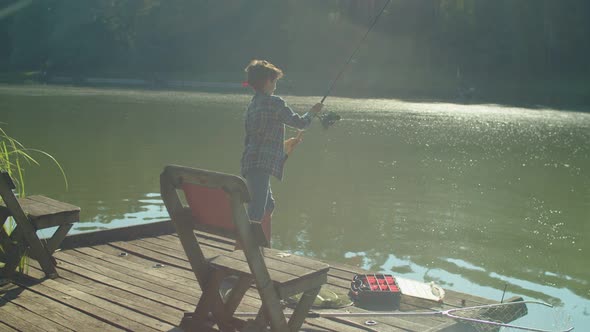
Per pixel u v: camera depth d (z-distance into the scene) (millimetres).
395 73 53406
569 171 13203
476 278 6312
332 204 9414
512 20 52531
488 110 34125
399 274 6414
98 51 59438
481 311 4383
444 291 4871
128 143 15703
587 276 6379
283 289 3285
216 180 3266
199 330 3723
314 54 56062
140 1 60656
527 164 14141
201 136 17375
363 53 54781
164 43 58406
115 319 4027
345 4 55594
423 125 23281
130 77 57562
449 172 12664
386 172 12484
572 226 8414
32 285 4645
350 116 27031
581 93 47156
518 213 9188
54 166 12062
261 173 4352
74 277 4859
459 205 9562
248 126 4414
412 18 53875
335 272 5250
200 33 58344
